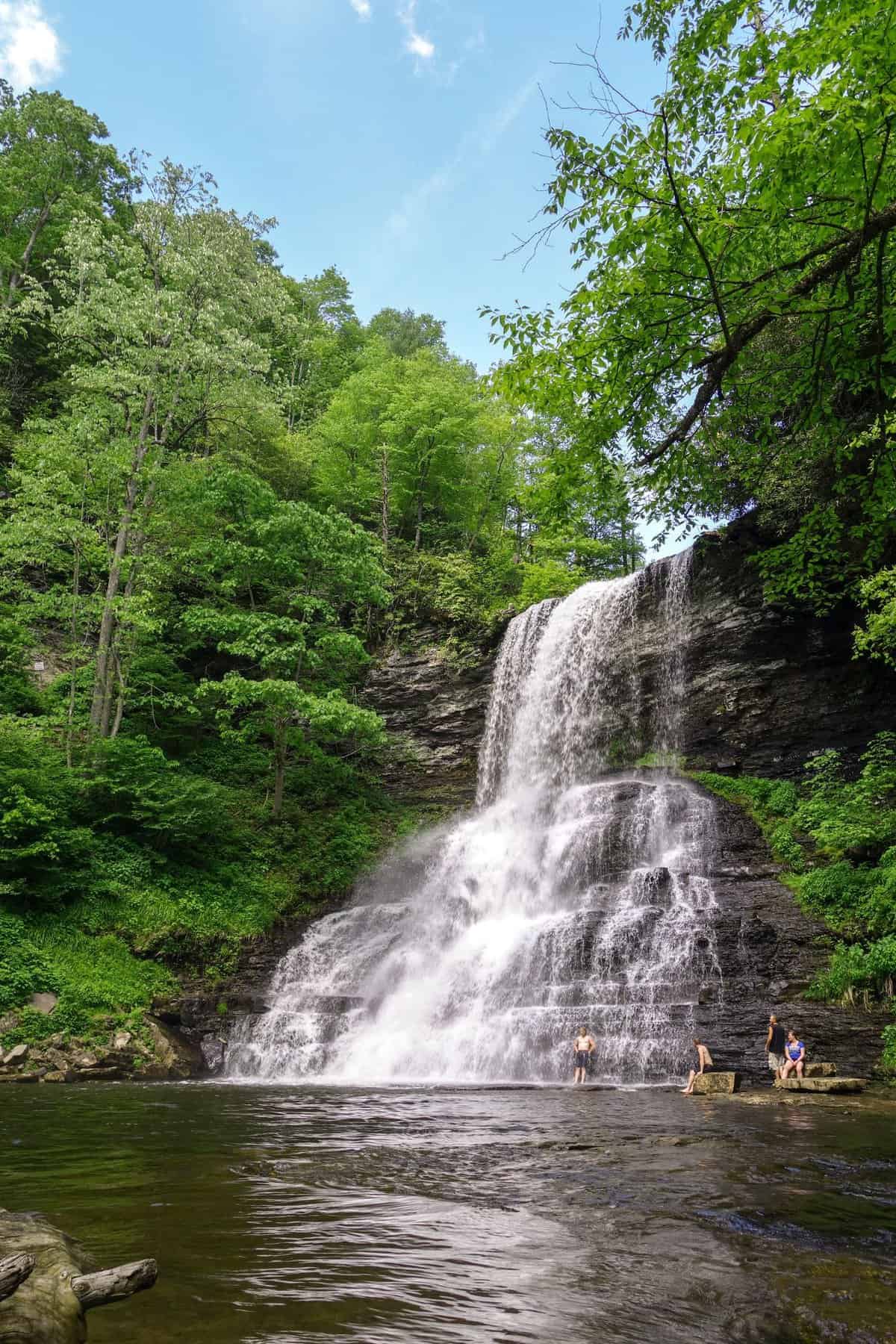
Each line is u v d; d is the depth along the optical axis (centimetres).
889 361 979
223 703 3325
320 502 4494
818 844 2241
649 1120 1151
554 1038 1767
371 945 2450
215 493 2936
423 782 3472
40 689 3130
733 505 2641
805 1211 667
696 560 2966
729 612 2844
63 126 4344
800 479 2239
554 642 3372
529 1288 489
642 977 1892
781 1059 1547
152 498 2925
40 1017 1891
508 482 4644
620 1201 700
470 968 2147
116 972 2114
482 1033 1867
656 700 3003
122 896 2306
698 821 2462
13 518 2717
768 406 1127
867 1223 631
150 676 2975
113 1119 1222
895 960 1689
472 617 3741
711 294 913
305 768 3278
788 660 2739
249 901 2538
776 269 848
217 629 2880
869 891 1947
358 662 3553
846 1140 980
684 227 872
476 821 3175
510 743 3416
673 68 938
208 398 3031
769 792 2575
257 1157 906
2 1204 686
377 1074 1895
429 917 2569
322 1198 711
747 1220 641
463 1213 659
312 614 3338
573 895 2420
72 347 2991
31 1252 491
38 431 3278
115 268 3891
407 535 4753
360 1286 489
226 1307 451
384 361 4981
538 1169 830
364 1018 2098
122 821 2530
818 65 780
